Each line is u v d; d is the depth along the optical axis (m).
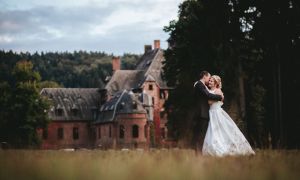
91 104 117.62
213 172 3.49
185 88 43.59
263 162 4.77
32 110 85.94
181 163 4.14
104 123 107.38
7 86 86.38
